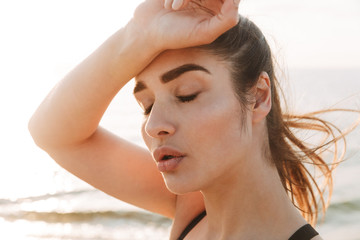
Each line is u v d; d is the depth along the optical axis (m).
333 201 7.79
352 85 24.75
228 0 1.27
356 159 8.20
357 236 6.69
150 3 1.44
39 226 7.84
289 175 1.78
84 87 1.76
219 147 1.45
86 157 2.01
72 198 9.07
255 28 1.62
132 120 16.34
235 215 1.59
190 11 1.38
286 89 2.12
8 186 9.91
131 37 1.50
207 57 1.45
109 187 2.05
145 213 8.06
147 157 2.06
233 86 1.48
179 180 1.47
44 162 11.91
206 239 1.71
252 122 1.55
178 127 1.46
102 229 7.63
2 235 7.40
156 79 1.49
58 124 1.90
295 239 1.51
